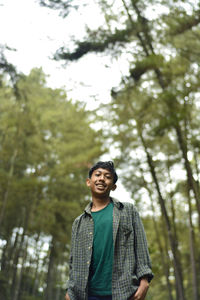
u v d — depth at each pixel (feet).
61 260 56.39
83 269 4.97
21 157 36.65
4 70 20.26
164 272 31.04
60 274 64.95
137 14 17.24
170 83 18.71
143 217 32.48
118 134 25.82
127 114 22.54
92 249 5.00
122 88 20.03
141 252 4.99
